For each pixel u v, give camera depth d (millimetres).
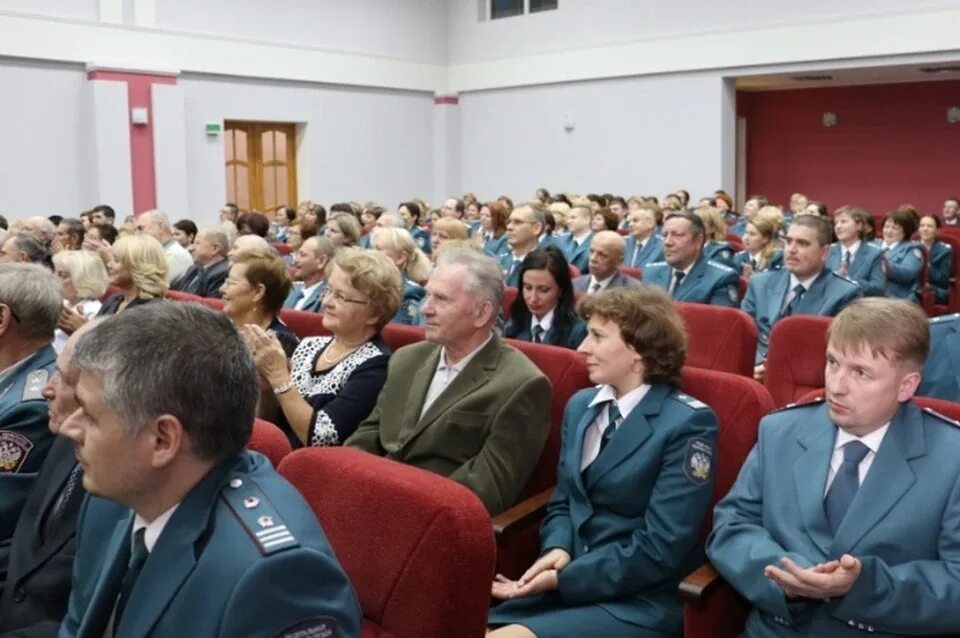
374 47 12586
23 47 9344
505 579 2031
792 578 1539
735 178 12312
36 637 1511
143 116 10148
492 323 2400
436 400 2361
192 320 1096
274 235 10000
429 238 8195
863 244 6023
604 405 2119
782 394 3164
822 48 10180
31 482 1917
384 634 1386
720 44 10891
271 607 1009
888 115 12055
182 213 10578
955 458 1624
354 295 2588
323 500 1509
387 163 13031
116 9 9984
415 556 1366
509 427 2248
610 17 11805
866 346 1615
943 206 11531
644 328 2037
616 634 1924
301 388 2662
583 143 12336
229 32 11031
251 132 11719
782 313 4227
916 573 1553
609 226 7262
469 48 13312
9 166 9430
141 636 1025
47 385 1688
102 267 4074
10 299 2037
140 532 1118
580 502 2090
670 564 1921
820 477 1727
